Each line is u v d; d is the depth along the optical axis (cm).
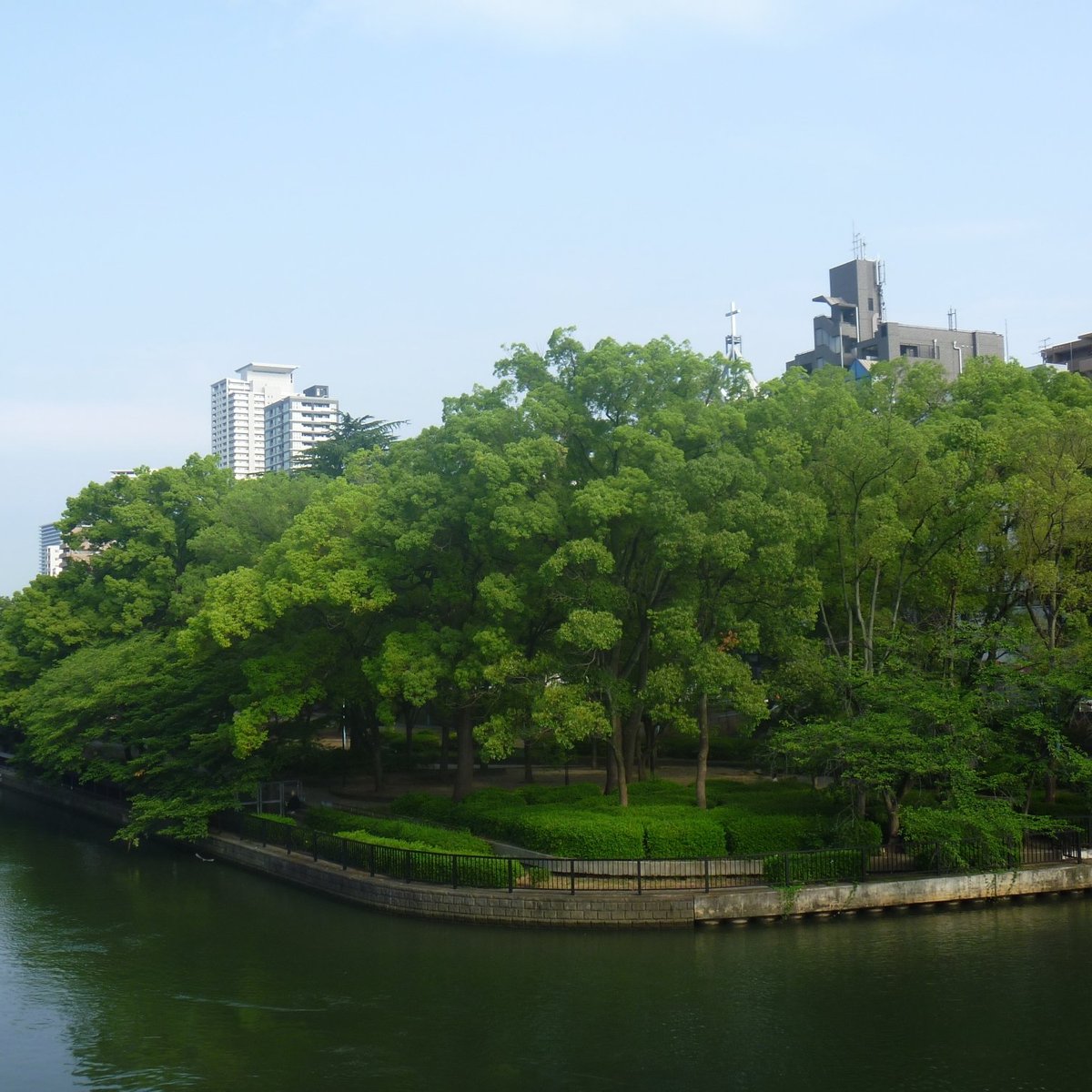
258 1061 1841
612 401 3312
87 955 2520
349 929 2656
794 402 3566
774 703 3384
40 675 5194
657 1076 1734
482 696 3519
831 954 2316
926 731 2848
